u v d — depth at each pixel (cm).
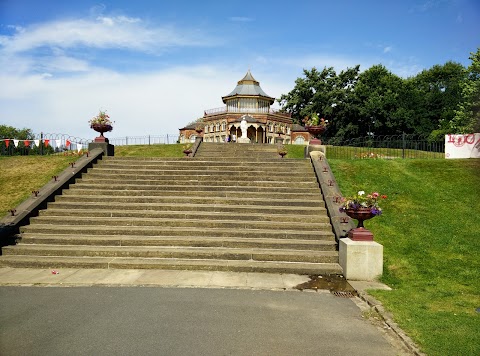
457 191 1300
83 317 599
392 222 1130
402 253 965
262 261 930
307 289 764
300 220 1104
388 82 6172
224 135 5600
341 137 6231
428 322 575
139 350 488
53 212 1146
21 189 1398
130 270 886
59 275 840
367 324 587
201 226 1084
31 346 498
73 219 1097
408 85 6359
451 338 515
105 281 799
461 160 1580
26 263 905
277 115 5769
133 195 1276
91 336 529
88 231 1048
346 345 512
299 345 510
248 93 5931
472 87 3622
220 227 1082
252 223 1074
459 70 6450
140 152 2886
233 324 578
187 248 981
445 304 666
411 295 718
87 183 1355
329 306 667
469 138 1748
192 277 834
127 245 998
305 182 1348
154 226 1090
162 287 764
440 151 2341
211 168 1488
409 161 1611
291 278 839
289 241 995
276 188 1289
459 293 733
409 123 5909
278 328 566
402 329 551
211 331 550
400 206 1227
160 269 896
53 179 1322
